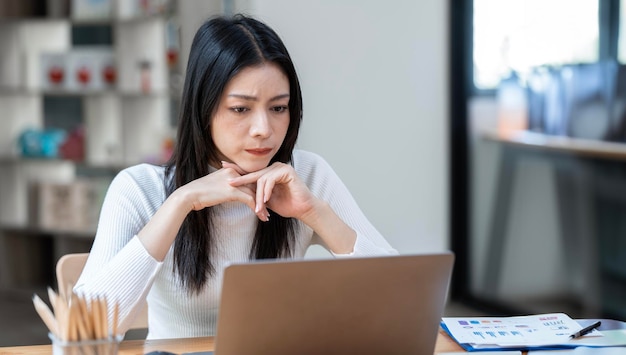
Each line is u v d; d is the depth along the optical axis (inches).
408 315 51.7
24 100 204.8
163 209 64.7
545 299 149.9
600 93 136.7
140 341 61.6
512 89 153.8
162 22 184.2
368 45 155.3
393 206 161.0
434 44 159.5
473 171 162.7
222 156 69.2
